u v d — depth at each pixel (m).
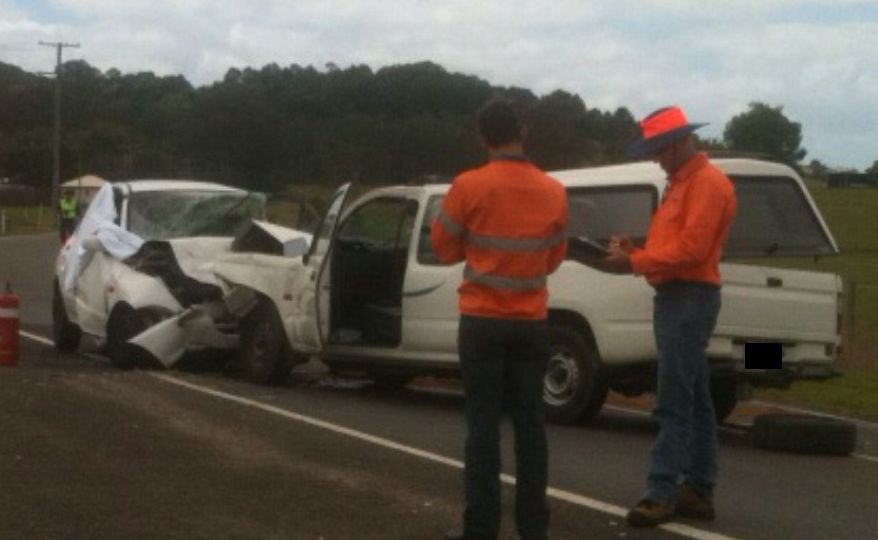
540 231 7.40
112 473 9.38
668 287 8.27
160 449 10.32
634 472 10.37
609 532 8.22
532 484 7.52
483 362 7.41
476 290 7.41
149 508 8.40
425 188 14.00
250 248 15.73
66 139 69.25
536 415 7.50
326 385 15.59
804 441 11.73
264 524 8.09
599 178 12.74
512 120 7.49
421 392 15.55
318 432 11.60
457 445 11.22
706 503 8.62
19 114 86.31
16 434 10.65
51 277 33.28
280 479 9.39
